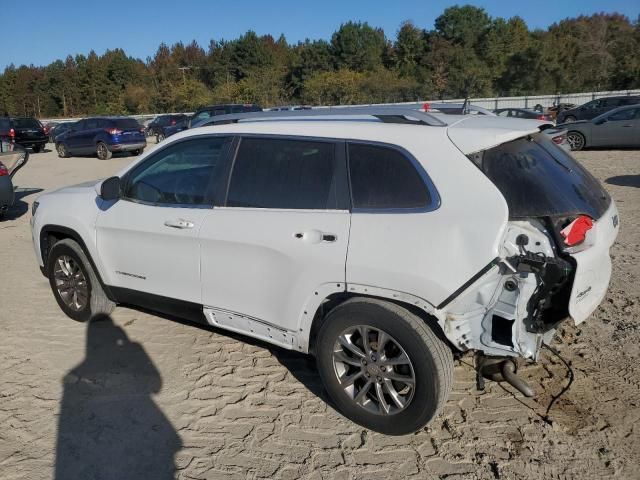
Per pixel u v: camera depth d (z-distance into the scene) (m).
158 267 4.00
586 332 4.38
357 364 3.19
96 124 22.16
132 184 4.23
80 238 4.49
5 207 9.12
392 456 3.06
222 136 3.75
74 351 4.29
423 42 68.56
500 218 2.76
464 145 2.93
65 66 93.44
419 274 2.87
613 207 3.38
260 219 3.43
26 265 6.68
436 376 2.91
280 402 3.58
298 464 3.01
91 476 2.93
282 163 3.45
